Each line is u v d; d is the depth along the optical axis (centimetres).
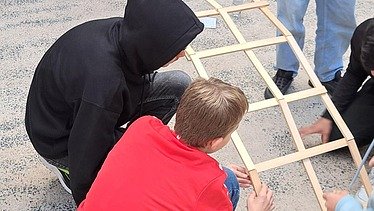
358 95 202
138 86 152
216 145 128
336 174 197
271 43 186
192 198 119
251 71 245
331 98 202
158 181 120
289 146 208
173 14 133
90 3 291
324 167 199
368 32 159
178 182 120
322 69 227
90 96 138
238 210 183
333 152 204
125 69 143
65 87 144
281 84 231
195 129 123
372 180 178
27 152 204
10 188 190
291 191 190
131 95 151
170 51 134
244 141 210
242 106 127
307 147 206
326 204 147
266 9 197
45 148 162
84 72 139
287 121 169
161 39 133
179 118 126
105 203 122
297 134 168
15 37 263
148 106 183
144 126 129
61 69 145
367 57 157
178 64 249
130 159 125
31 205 185
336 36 218
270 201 150
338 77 229
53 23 274
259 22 277
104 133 142
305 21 276
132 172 123
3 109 223
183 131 125
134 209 119
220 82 130
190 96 125
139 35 134
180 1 136
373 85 200
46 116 157
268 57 254
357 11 282
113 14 282
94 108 137
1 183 192
